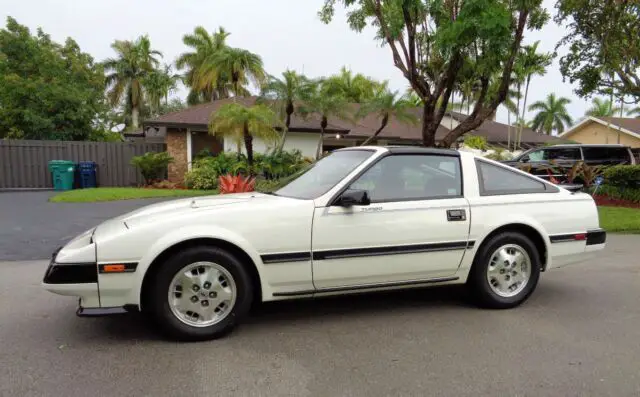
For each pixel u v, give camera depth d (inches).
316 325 170.6
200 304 152.9
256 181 607.5
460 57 404.8
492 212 185.3
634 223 433.7
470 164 189.9
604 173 654.5
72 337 157.2
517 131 1278.3
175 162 775.1
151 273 149.3
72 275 140.1
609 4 510.6
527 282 191.8
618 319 178.4
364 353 145.9
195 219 151.4
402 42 424.5
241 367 135.3
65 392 120.0
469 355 144.6
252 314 182.2
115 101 1738.4
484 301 187.3
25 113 917.8
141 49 1748.3
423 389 123.0
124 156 799.7
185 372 131.7
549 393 121.1
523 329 167.3
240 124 642.8
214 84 1074.1
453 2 410.9
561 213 196.2
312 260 161.8
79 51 1191.6
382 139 994.7
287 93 680.4
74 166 756.6
